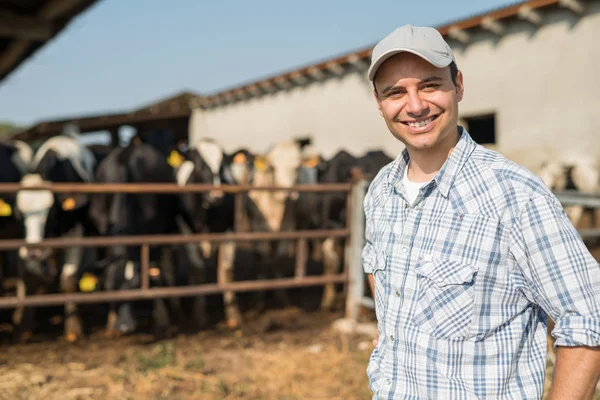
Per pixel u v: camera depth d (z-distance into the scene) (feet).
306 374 13.34
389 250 4.57
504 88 27.73
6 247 13.98
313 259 27.66
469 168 4.31
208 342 15.81
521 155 27.02
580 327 3.78
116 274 15.97
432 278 4.21
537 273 4.01
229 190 15.83
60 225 17.01
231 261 18.60
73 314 16.10
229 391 12.24
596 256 18.85
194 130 60.34
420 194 4.40
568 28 24.72
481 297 4.12
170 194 17.84
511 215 4.09
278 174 22.20
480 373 4.13
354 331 16.74
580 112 24.25
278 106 45.70
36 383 12.55
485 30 28.63
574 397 3.78
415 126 4.37
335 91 38.63
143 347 15.23
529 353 4.26
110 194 16.94
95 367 13.64
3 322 17.88
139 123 62.54
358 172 19.72
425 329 4.24
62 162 16.88
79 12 15.28
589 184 23.00
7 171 19.30
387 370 4.52
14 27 15.53
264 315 18.97
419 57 4.25
